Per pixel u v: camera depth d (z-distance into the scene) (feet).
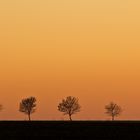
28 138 471.21
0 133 529.45
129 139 463.01
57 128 636.89
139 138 472.03
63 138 476.13
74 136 495.82
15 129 606.55
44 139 465.06
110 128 625.00
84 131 568.82
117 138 474.49
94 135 506.89
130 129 596.70
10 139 458.91
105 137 484.33
